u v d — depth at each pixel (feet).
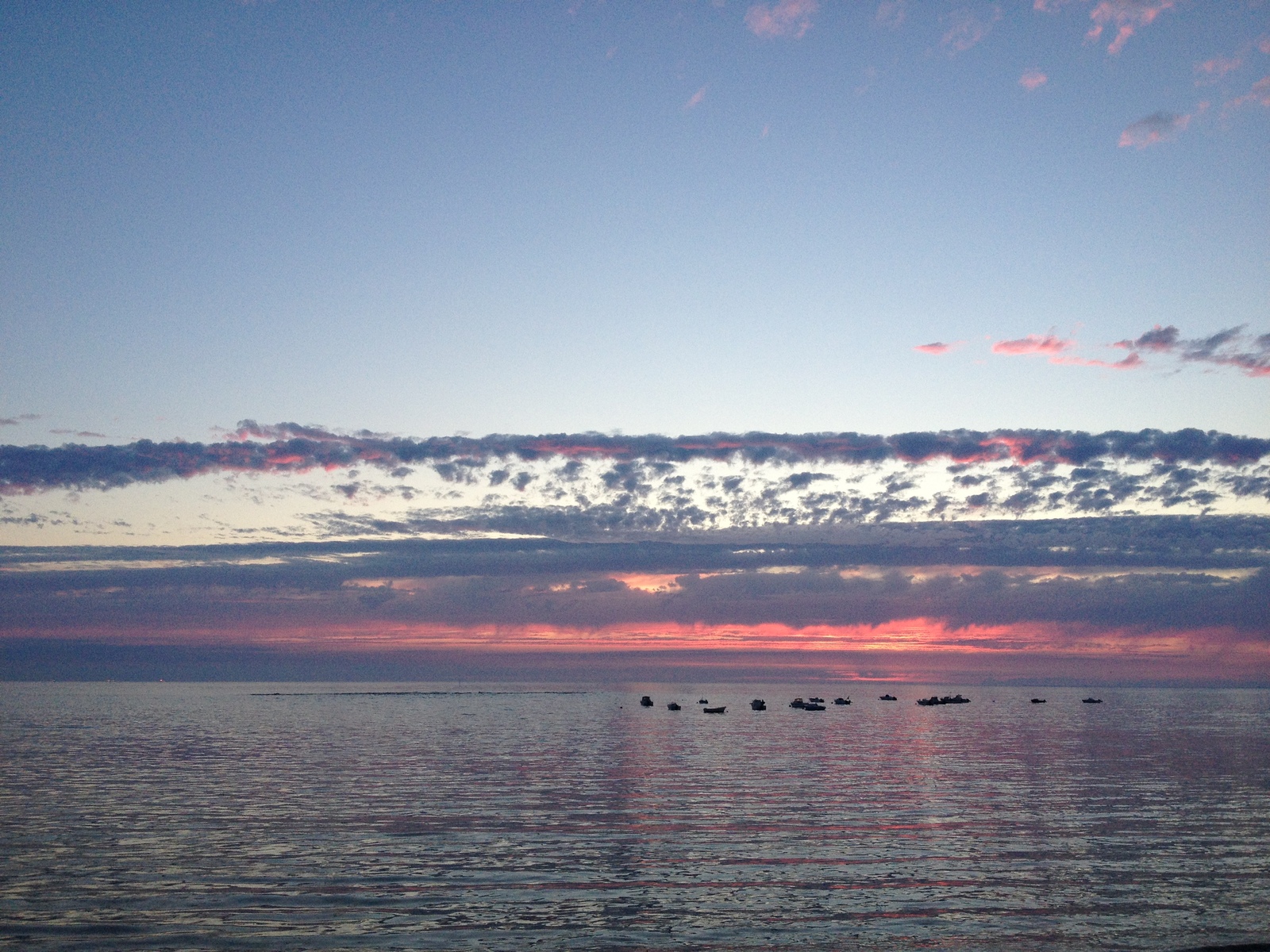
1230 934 93.81
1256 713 573.74
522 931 93.35
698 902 103.35
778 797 179.42
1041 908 101.60
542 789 192.44
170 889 107.34
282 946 88.53
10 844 131.75
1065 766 240.73
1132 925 96.22
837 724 437.17
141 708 595.06
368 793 185.47
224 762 246.27
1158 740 330.95
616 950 88.17
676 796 181.37
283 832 140.87
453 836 138.10
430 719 479.82
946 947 89.76
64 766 237.45
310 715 515.50
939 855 126.00
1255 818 155.33
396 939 90.99
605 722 454.81
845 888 109.19
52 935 91.66
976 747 300.20
